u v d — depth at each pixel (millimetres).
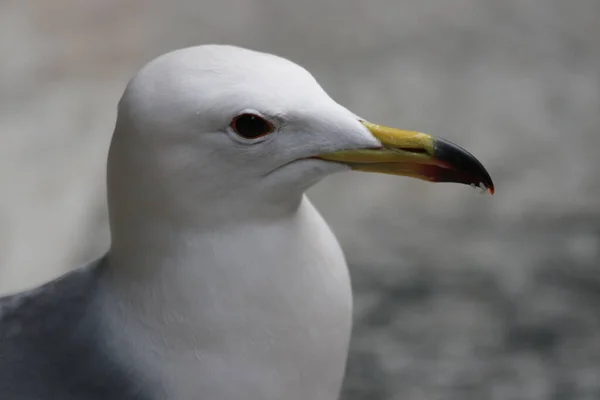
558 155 2215
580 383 1848
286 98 1560
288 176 1570
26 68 2396
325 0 2758
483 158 2199
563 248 1980
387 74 2469
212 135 1559
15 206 1978
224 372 1584
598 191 2117
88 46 2492
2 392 1585
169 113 1557
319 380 1603
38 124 2211
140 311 1585
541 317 1886
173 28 2611
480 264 1947
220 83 1557
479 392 1842
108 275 1599
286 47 2584
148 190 1569
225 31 2633
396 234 2014
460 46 2582
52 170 2076
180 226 1572
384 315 1889
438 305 1894
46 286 1618
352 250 1972
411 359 1862
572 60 2533
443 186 2141
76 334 1595
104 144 2152
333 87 2422
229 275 1575
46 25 2559
